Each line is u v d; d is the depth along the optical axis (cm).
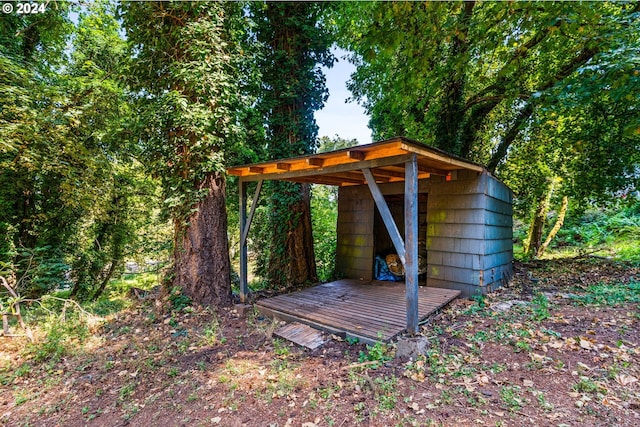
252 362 339
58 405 285
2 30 729
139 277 1368
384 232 794
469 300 507
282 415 246
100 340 423
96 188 803
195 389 292
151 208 1155
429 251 585
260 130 663
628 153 687
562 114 676
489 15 463
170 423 249
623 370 264
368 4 772
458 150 836
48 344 400
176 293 525
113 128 634
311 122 751
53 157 670
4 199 752
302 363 330
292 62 699
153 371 332
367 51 495
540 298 482
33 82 625
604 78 445
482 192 511
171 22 527
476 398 243
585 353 298
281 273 714
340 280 683
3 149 567
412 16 465
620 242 1013
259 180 543
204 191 535
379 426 223
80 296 1038
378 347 336
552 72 696
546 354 301
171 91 502
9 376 339
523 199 1041
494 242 566
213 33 510
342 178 604
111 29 968
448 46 738
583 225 1199
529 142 920
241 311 500
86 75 915
